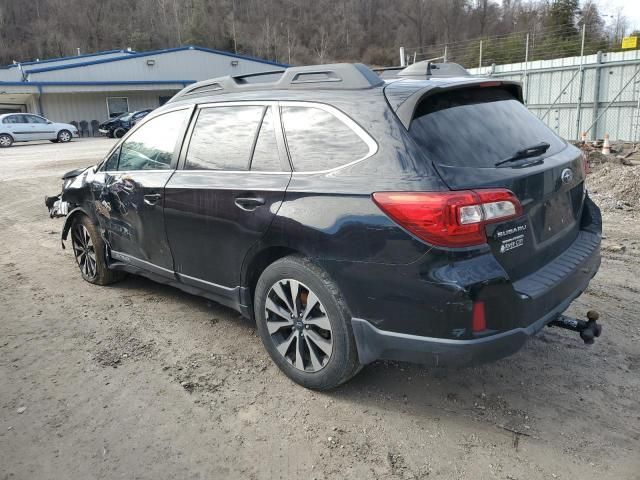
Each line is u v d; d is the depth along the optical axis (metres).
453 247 2.53
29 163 17.44
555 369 3.46
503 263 2.71
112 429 2.97
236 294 3.58
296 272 3.10
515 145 3.01
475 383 3.33
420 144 2.70
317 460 2.70
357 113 2.96
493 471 2.59
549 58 24.58
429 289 2.58
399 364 3.58
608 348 3.70
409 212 2.59
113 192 4.49
